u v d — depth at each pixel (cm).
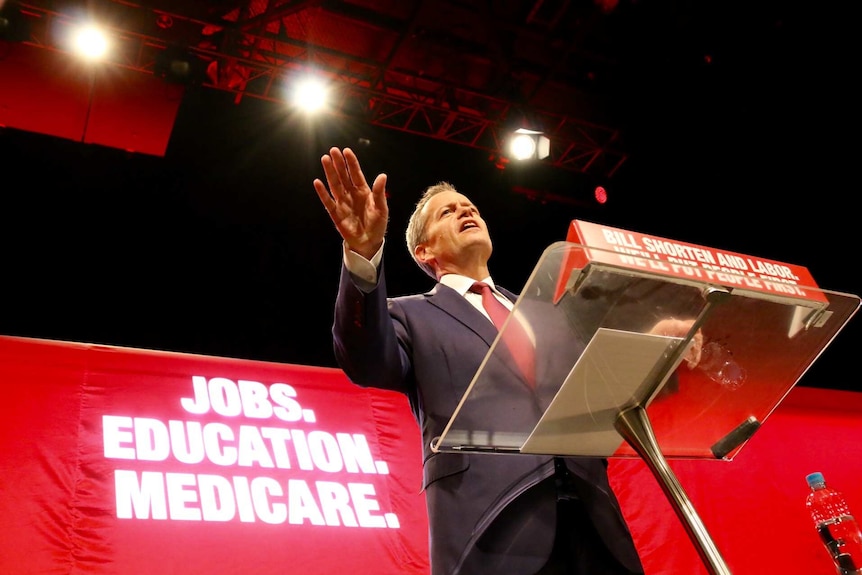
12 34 515
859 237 639
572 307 116
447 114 648
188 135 625
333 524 281
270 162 661
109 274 647
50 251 634
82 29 525
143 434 279
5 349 280
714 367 131
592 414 127
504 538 131
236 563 260
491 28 606
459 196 207
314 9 581
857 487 338
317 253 698
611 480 319
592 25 598
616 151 672
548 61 642
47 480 257
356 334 145
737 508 320
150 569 250
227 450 286
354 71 633
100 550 249
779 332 130
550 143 675
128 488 264
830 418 362
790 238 668
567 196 690
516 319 114
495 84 648
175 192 654
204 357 310
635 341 117
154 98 554
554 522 133
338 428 309
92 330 638
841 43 579
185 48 558
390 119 661
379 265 146
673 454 148
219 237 677
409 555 284
